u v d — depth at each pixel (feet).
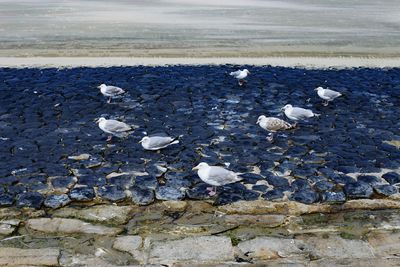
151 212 29.22
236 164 35.76
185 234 26.71
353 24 115.65
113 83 58.13
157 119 45.65
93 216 28.60
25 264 23.38
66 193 31.24
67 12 131.13
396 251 24.77
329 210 29.40
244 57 76.02
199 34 96.78
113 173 34.24
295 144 39.70
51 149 38.11
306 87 57.31
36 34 95.35
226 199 30.58
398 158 37.11
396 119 46.24
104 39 90.48
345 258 23.25
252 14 131.64
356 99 52.60
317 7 154.81
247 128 43.29
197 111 47.98
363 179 33.40
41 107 48.67
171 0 167.84
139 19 117.29
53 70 65.10
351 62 72.95
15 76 61.41
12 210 29.12
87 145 39.06
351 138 41.09
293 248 25.02
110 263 23.86
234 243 25.70
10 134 41.19
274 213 28.99
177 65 68.64
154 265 23.06
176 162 36.09
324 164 35.91
